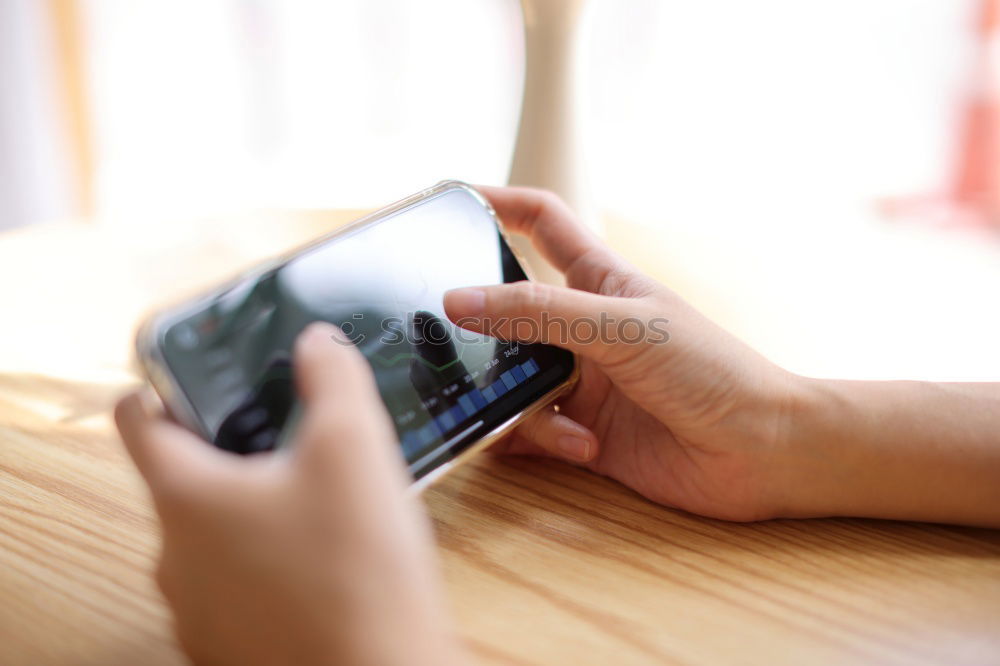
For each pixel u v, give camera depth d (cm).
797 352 59
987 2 144
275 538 26
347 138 199
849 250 81
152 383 36
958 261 79
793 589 36
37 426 50
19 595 35
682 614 34
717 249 79
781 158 159
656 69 159
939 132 154
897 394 42
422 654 26
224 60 190
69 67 173
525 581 37
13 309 68
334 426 27
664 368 41
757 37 155
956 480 40
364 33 186
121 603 35
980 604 35
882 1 149
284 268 40
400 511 27
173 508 28
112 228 87
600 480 47
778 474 41
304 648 26
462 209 48
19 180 166
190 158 195
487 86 182
